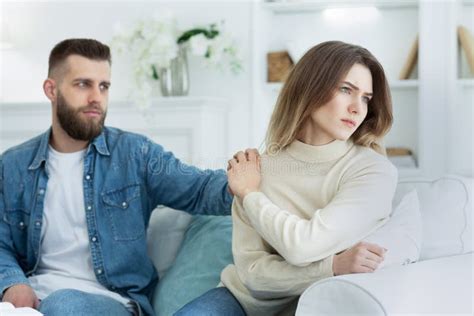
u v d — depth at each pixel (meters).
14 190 2.26
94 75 2.22
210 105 3.62
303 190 1.64
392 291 1.27
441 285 1.34
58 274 2.17
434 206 1.80
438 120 3.37
